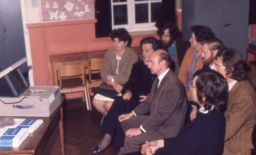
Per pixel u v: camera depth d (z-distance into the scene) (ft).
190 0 17.58
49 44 19.45
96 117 17.76
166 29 15.69
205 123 8.09
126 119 12.65
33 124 9.86
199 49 13.28
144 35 20.36
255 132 9.57
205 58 12.05
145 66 14.38
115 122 13.92
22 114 10.63
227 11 17.51
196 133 8.14
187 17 18.10
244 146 9.41
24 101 10.55
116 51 15.74
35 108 10.57
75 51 19.85
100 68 18.81
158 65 11.40
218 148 8.03
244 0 17.57
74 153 14.33
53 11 19.10
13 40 24.56
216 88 8.07
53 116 10.73
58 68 17.94
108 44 20.16
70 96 19.98
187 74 13.96
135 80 14.55
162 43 15.25
